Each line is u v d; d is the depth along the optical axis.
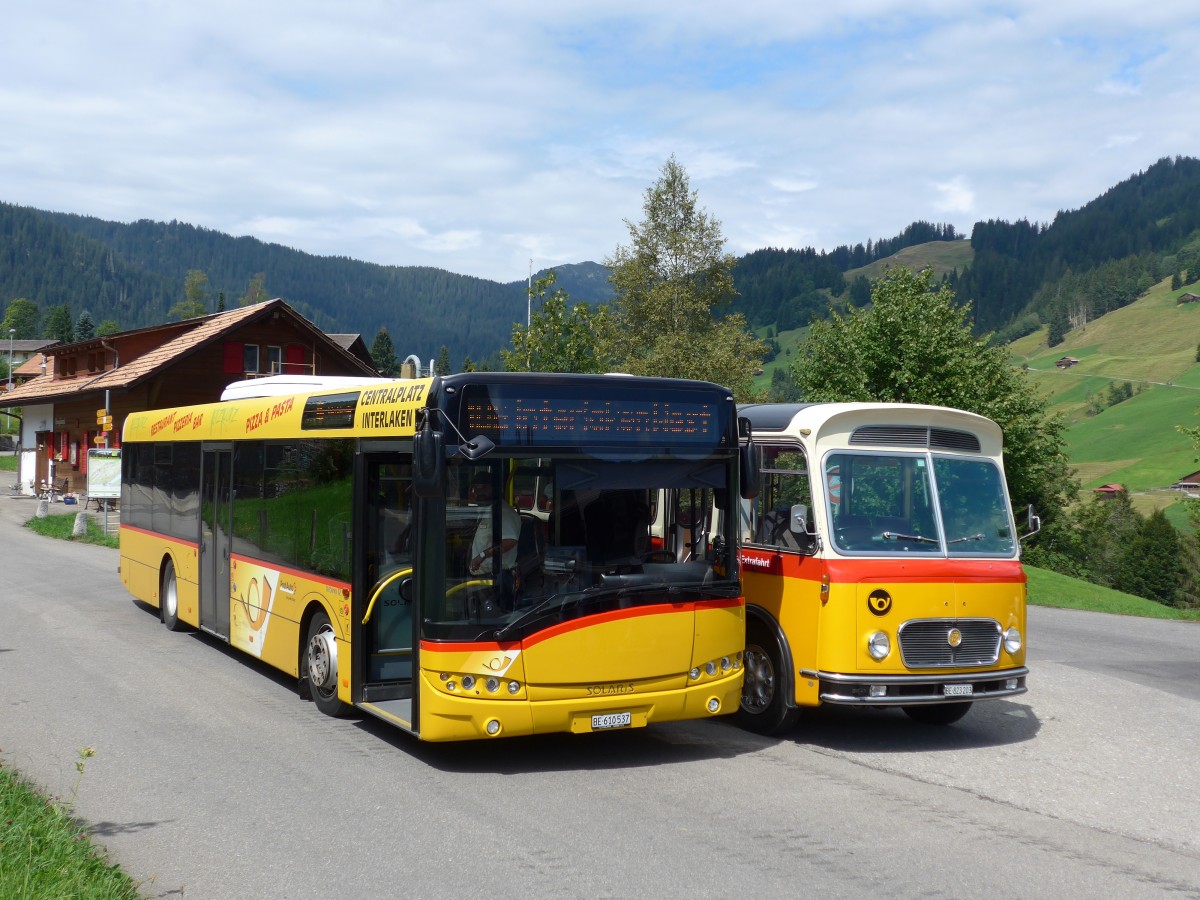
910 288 34.84
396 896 5.68
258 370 47.03
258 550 11.77
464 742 9.27
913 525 9.49
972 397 34.47
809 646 9.23
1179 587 74.19
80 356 52.16
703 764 8.66
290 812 7.16
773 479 9.86
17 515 39.66
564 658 8.05
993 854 6.54
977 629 9.35
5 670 11.88
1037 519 9.91
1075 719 10.74
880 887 5.91
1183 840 6.95
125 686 11.19
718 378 42.59
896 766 8.71
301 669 10.63
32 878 5.41
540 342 31.83
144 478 16.38
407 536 9.20
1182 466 153.75
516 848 6.47
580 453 8.32
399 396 8.84
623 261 46.25
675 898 5.69
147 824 6.86
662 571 8.49
